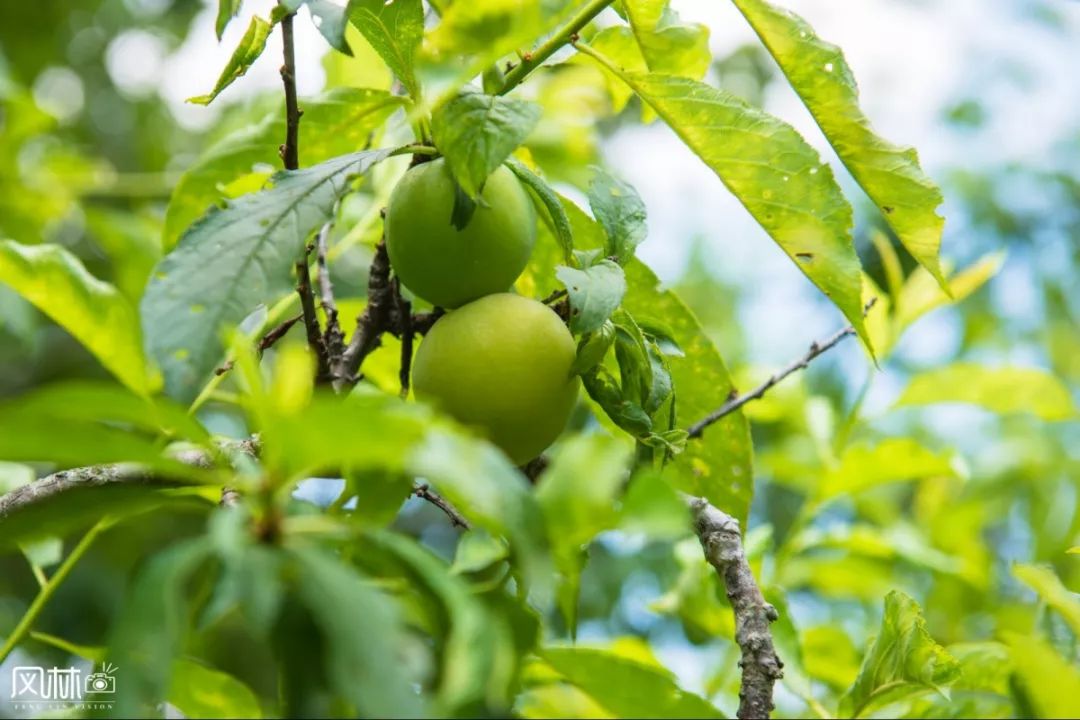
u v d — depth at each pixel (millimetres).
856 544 1055
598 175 885
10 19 1744
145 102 1789
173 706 887
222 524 745
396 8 860
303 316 872
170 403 765
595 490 760
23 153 1463
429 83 819
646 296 930
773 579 1036
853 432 1123
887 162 879
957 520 1134
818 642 1030
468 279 871
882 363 1058
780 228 891
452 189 865
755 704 837
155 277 802
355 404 745
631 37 924
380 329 896
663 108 884
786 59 878
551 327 865
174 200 948
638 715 898
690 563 999
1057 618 930
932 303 1055
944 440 1376
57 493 845
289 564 750
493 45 817
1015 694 909
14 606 1482
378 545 760
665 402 892
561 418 867
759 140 881
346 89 923
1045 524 1160
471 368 857
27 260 900
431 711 746
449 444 743
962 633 1081
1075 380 1500
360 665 737
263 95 1086
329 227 946
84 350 1671
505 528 749
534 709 925
